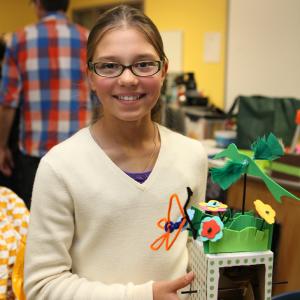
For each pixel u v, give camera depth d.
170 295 0.77
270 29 2.75
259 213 0.75
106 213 0.87
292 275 1.66
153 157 0.96
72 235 0.90
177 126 2.86
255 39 2.87
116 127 0.91
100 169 0.89
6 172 2.43
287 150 1.84
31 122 2.15
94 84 0.91
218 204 0.78
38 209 0.87
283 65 2.69
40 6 2.12
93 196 0.87
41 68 2.08
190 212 0.78
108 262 0.89
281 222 1.67
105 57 0.85
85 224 0.88
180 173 0.95
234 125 2.50
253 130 2.18
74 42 2.10
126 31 0.85
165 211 0.91
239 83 3.05
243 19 2.95
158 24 3.83
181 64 3.63
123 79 0.84
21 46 2.06
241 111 2.24
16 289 1.04
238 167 0.79
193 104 3.02
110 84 0.86
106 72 0.86
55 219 0.87
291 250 1.66
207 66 3.36
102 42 0.87
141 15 0.90
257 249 0.74
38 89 2.10
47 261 0.86
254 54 2.89
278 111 2.21
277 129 2.18
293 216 1.65
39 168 0.89
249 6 2.88
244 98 2.24
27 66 2.08
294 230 1.64
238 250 0.74
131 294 0.79
